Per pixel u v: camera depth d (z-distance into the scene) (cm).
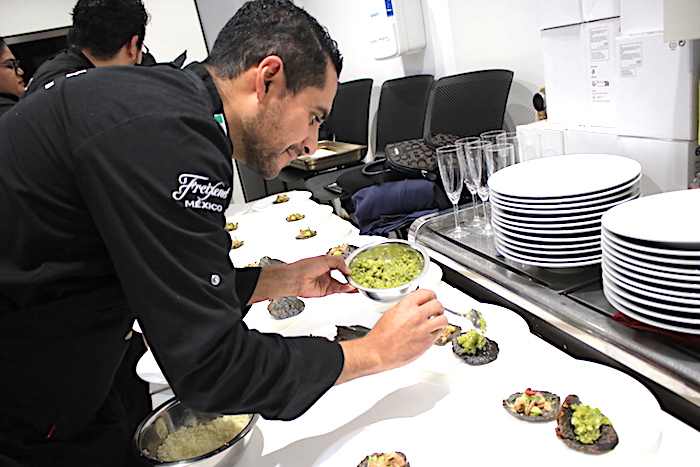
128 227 64
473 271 123
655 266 80
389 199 202
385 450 81
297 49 75
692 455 71
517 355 97
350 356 80
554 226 105
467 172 143
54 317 77
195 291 66
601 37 124
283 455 87
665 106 112
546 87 146
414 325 84
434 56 281
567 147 140
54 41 382
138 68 73
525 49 218
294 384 73
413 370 99
